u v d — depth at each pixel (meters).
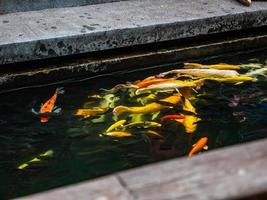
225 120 3.79
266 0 5.65
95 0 5.46
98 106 4.01
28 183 3.07
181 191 1.23
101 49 4.64
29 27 4.65
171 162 1.34
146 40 4.82
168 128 3.64
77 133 3.59
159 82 4.38
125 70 4.84
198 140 3.50
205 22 5.05
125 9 5.31
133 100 4.07
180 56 5.07
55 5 5.28
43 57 4.41
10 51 4.25
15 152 3.39
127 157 3.31
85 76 4.66
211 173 1.29
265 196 1.33
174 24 4.89
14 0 5.04
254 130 3.67
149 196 1.21
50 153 3.37
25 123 3.75
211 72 4.59
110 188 1.24
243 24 5.27
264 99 4.13
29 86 4.45
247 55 5.34
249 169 1.29
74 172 3.17
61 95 4.25
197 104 4.01
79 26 4.70
